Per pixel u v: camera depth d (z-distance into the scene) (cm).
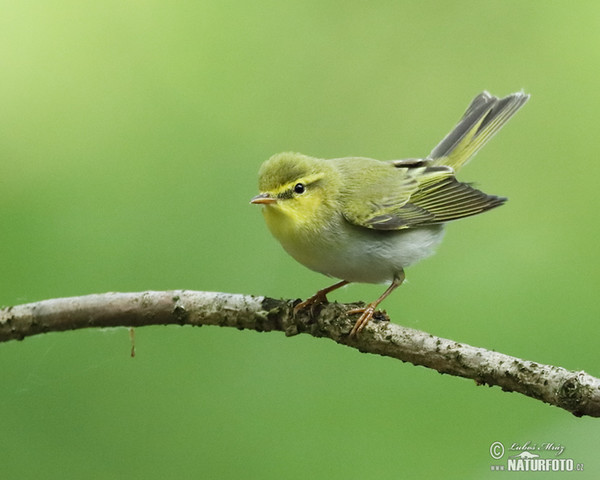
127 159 1390
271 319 873
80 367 1155
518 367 745
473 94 1503
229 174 1388
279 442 1114
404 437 1127
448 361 789
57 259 1238
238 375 1170
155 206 1327
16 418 1111
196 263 1260
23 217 1295
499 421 1134
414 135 1488
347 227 995
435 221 1016
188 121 1449
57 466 1080
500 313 1235
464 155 1159
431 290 1279
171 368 1169
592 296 1238
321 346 1199
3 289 1205
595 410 705
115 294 869
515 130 1481
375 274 1020
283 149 1438
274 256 1284
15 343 1152
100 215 1309
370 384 1174
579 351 1180
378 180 1019
